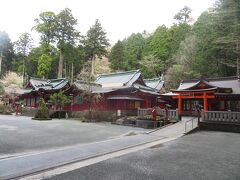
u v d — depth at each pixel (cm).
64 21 5175
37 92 3841
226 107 2945
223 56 3853
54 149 1042
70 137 1397
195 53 4388
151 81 4481
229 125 1895
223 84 2972
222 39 3347
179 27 5978
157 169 764
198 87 2770
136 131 1759
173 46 5712
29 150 1005
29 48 6769
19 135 1401
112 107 3078
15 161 802
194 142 1338
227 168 795
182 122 2134
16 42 6775
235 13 2908
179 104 2933
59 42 5197
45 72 5150
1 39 6944
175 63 5406
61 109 3200
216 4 3647
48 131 1631
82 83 3262
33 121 2367
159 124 2058
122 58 6550
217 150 1108
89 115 2644
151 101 3538
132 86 3080
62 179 646
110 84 3647
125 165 807
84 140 1309
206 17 4428
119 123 2331
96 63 6956
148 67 5812
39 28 5047
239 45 3247
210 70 4097
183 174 717
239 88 2741
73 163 826
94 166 788
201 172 743
